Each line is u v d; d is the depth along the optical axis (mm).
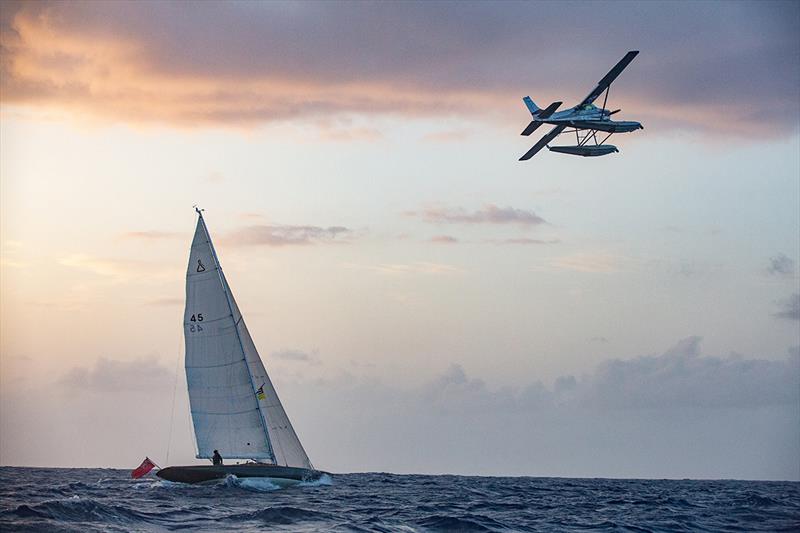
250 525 56844
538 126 110438
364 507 72938
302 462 89750
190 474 83375
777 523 67688
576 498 99688
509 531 58688
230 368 86062
